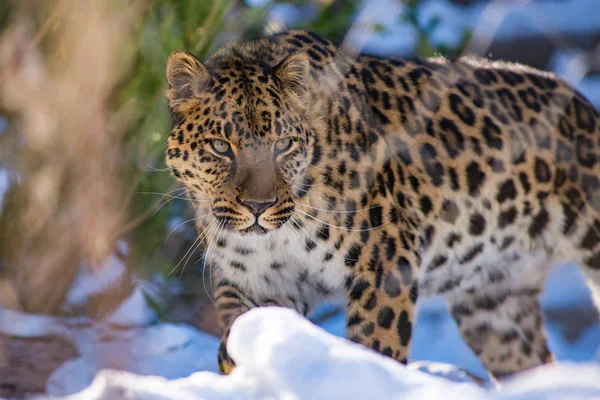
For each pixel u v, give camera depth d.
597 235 10.19
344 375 4.53
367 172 8.66
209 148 8.02
